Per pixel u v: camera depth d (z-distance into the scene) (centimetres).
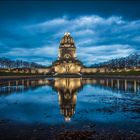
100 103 3556
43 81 10038
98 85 7550
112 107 3144
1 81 9450
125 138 1697
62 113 2708
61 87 6825
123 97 4341
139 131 1884
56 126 2067
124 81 9412
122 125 2094
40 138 1711
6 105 3378
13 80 10594
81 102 3681
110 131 1888
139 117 2445
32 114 2652
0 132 1867
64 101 3809
